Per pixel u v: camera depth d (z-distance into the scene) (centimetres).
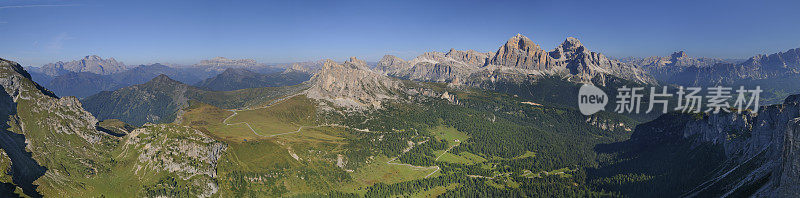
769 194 16962
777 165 15912
